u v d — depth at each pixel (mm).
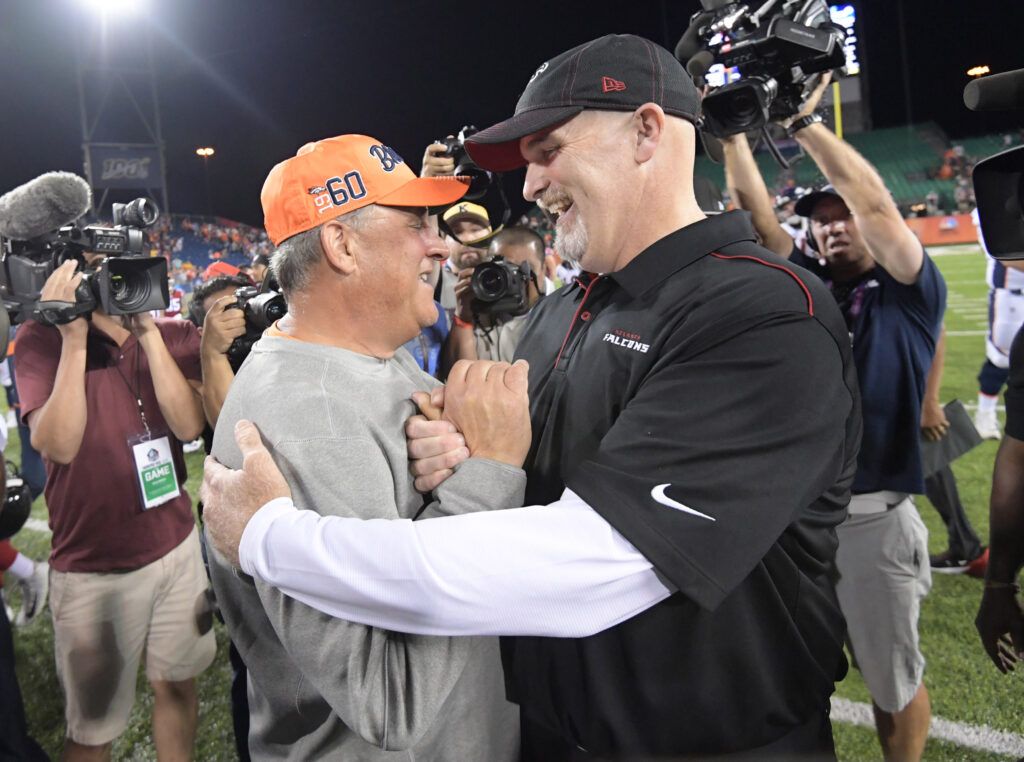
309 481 877
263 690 1068
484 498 878
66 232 1923
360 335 1023
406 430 971
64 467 2027
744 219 1044
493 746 1109
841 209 1985
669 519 772
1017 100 922
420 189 1003
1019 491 1275
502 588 767
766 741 1001
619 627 950
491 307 2412
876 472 1923
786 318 852
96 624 2047
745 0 1677
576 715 1009
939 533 3656
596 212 1013
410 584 772
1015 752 2092
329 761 1034
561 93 981
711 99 1619
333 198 971
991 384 4945
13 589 3732
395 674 846
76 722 2070
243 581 994
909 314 1904
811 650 1027
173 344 2334
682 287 956
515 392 922
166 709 2188
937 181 22219
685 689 949
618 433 855
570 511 805
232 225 22922
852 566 1995
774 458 798
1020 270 4617
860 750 2205
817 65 1648
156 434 2150
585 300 1121
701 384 838
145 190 16812
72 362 1949
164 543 2127
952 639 2688
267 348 1010
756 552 772
